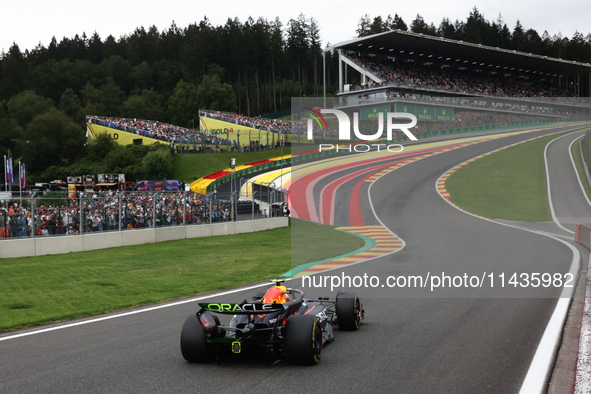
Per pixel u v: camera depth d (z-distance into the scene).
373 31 149.75
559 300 10.22
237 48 136.12
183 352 6.42
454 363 6.24
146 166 64.75
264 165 65.75
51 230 21.45
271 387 5.52
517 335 7.55
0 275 15.48
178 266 17.84
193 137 76.38
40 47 172.00
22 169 49.62
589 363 6.06
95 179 53.41
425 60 82.75
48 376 6.04
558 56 145.12
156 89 148.38
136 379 5.87
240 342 6.13
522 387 5.35
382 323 8.67
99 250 22.50
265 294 7.22
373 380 5.68
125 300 11.56
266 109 132.75
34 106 114.38
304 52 135.62
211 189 54.06
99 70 146.75
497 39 148.50
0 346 7.62
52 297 12.05
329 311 8.57
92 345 7.55
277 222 36.44
